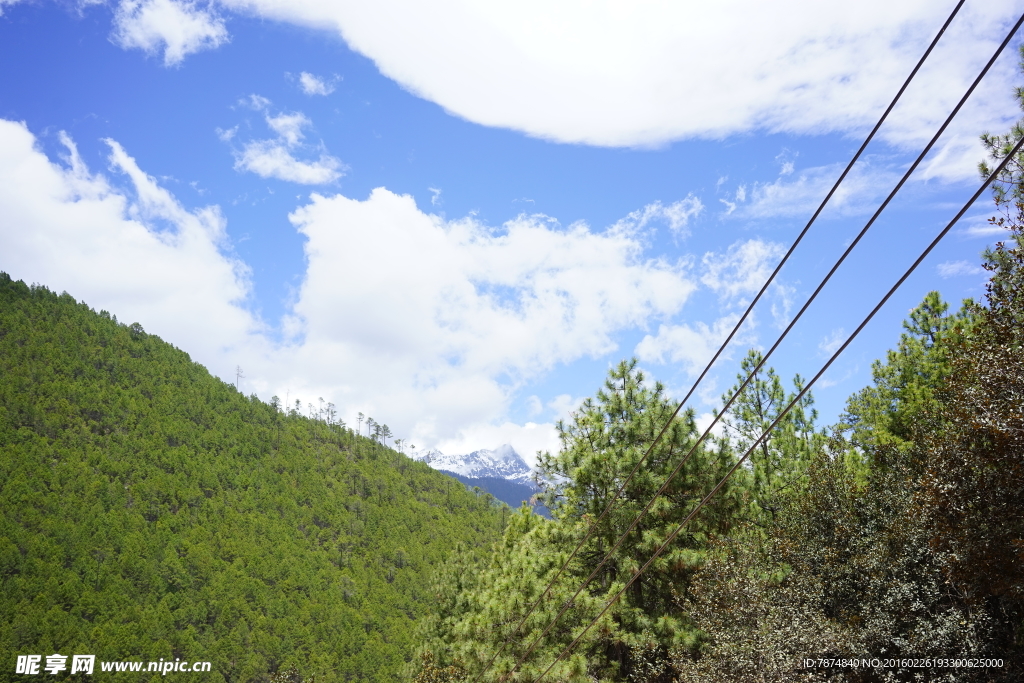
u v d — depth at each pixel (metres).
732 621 15.30
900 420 22.42
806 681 13.50
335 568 173.75
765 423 25.41
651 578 19.36
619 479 19.84
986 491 13.08
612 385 21.61
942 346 21.58
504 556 26.41
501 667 19.03
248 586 155.38
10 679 113.81
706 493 19.48
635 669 17.92
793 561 17.72
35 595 134.50
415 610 160.75
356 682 129.12
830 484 18.86
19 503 163.38
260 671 126.00
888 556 15.73
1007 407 12.65
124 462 199.38
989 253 13.80
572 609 19.00
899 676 14.23
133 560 153.50
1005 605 13.73
